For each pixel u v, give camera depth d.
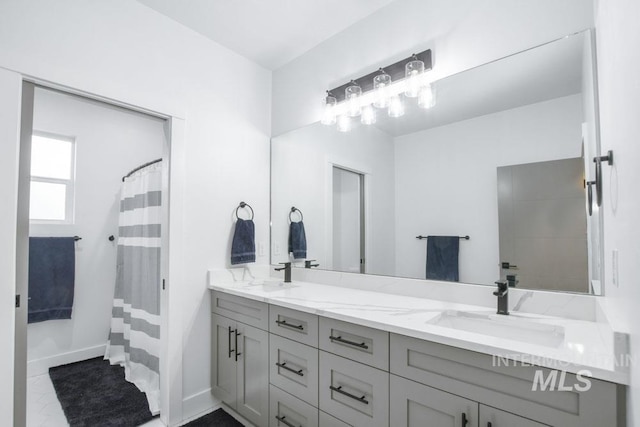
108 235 3.04
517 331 1.24
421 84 1.70
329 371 1.40
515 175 1.44
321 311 1.41
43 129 2.73
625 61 0.73
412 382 1.13
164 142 2.01
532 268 1.38
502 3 1.47
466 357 1.01
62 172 2.90
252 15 1.94
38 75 1.44
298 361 1.54
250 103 2.43
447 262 1.62
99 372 2.55
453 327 1.37
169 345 1.88
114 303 2.83
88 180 2.95
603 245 1.16
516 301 1.39
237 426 1.88
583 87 1.27
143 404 2.07
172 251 1.92
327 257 2.15
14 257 1.34
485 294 1.49
